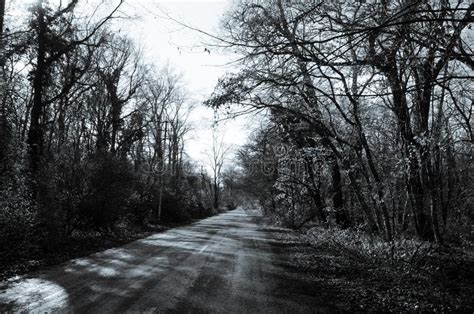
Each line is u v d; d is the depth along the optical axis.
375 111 14.87
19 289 8.07
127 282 9.02
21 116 19.58
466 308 7.68
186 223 37.66
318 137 17.31
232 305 7.34
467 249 15.16
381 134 15.45
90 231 18.62
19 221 11.92
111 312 6.59
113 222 20.38
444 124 11.90
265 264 12.48
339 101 15.38
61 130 23.00
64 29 18.92
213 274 10.44
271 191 33.38
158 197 34.59
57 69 21.16
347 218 21.73
